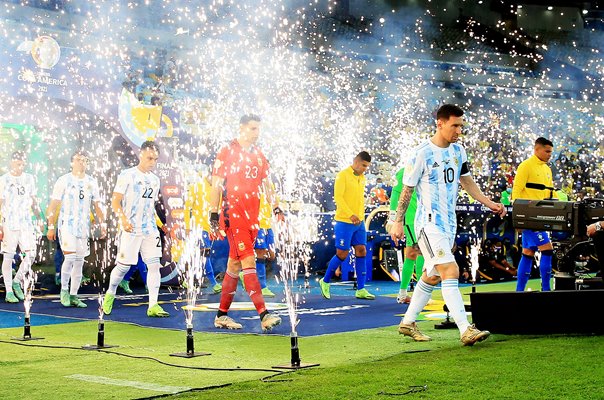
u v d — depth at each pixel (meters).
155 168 12.14
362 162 10.15
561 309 6.03
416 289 6.11
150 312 8.20
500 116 27.00
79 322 7.82
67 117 13.21
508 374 4.36
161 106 12.54
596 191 22.06
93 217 12.38
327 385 4.23
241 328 7.05
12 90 11.19
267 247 10.84
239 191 6.88
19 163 10.17
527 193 9.12
